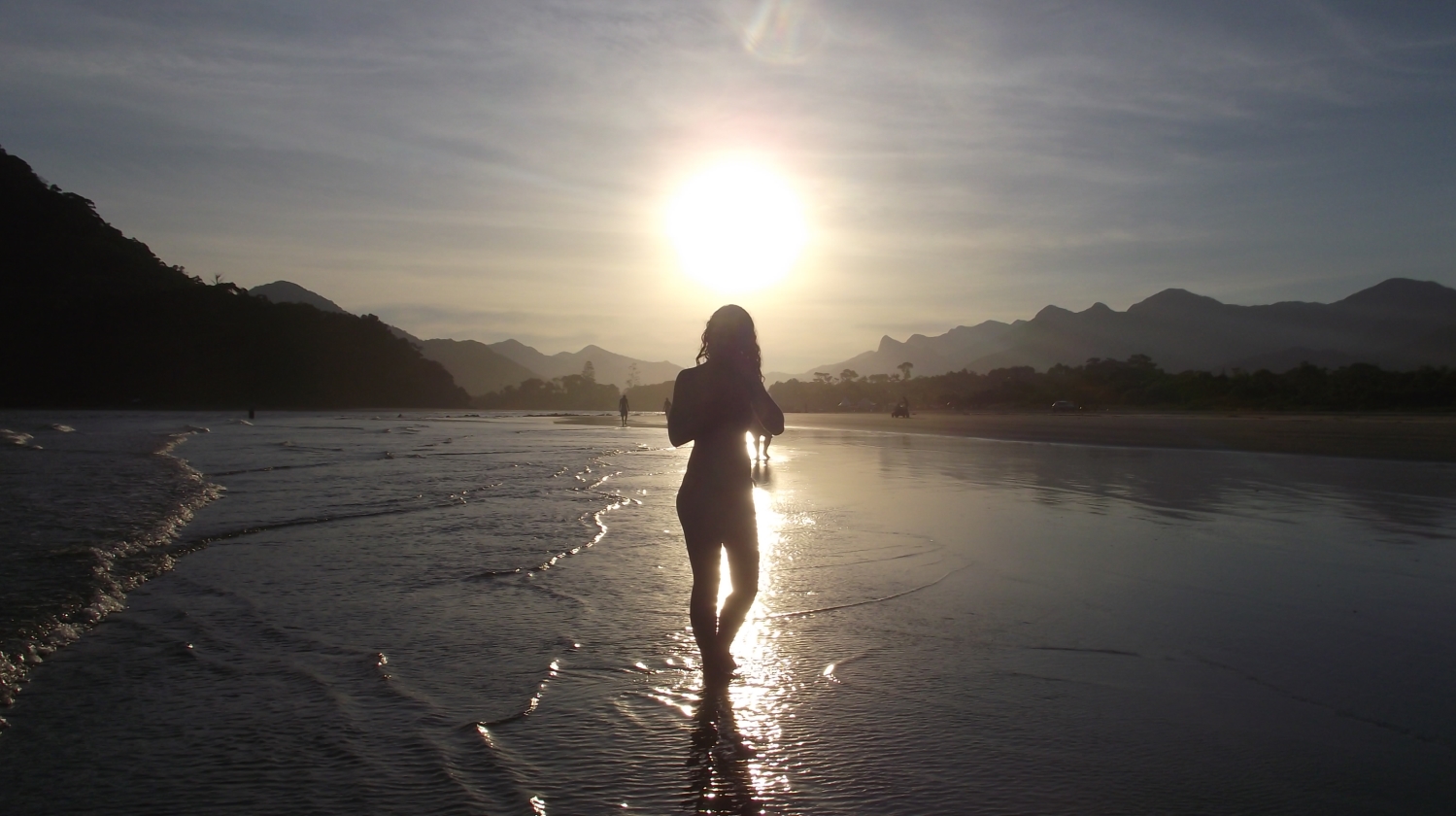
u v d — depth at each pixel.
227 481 13.46
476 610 5.31
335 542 7.70
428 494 11.56
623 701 3.77
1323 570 6.54
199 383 121.44
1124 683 4.00
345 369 142.25
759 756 3.20
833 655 4.45
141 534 7.75
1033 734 3.40
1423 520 9.32
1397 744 3.29
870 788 2.94
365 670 4.15
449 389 166.38
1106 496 11.61
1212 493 12.14
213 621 5.01
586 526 8.70
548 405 187.25
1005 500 11.17
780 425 4.38
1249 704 3.72
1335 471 15.88
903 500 11.16
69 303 119.00
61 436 29.78
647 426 49.41
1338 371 87.12
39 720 3.48
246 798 2.83
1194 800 2.83
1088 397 102.50
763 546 7.61
